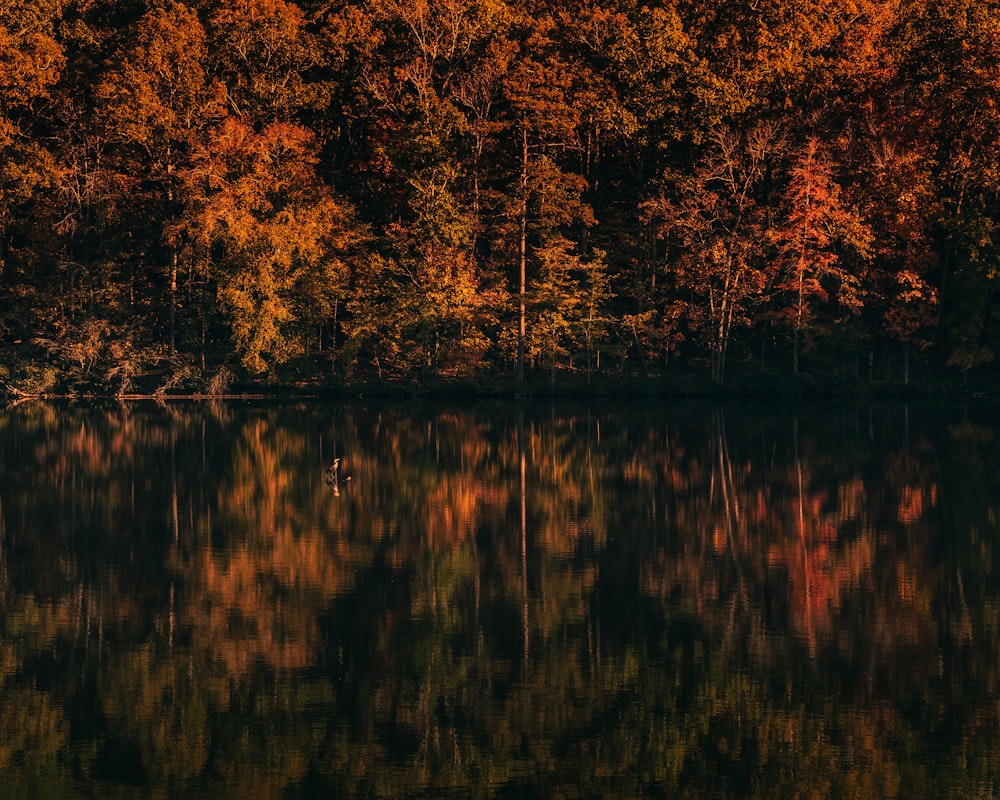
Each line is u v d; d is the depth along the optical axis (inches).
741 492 1841.8
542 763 848.9
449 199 3462.1
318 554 1434.5
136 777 829.8
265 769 842.8
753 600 1222.3
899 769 832.9
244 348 3430.1
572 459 2212.1
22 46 3494.1
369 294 3543.3
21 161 3457.2
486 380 3508.9
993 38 3339.1
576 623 1147.9
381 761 853.2
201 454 2297.0
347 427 2763.3
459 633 1117.1
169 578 1321.4
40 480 1987.0
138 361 3444.9
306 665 1039.0
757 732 893.8
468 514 1680.6
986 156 3376.0
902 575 1318.9
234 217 3304.6
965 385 3442.4
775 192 3508.9
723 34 3585.1
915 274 3316.9
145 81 3410.4
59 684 995.9
